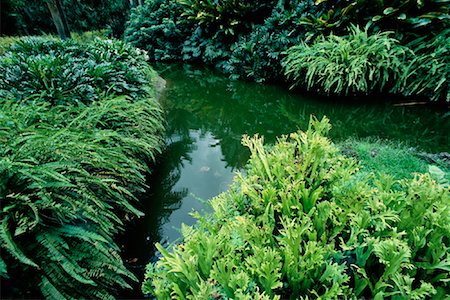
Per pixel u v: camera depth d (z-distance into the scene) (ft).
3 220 4.60
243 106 17.65
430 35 15.85
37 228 4.92
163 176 10.46
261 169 6.98
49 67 10.03
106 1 38.55
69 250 5.10
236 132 14.39
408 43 15.81
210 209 8.81
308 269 4.66
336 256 5.10
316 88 17.28
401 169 8.71
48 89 9.23
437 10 15.81
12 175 5.10
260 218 5.68
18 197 4.77
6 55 12.38
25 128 6.33
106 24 38.55
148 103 12.01
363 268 4.76
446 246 5.27
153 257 7.25
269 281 4.47
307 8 19.42
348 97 16.28
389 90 15.85
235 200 6.34
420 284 4.90
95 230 5.65
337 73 15.65
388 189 6.23
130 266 6.88
